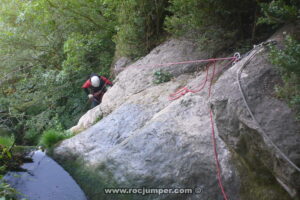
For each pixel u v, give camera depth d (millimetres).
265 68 2873
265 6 3168
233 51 4926
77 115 9438
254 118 2469
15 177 4176
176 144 3514
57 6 8312
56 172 4340
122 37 6812
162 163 3416
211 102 2979
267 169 2604
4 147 4527
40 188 4020
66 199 3822
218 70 4617
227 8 4523
